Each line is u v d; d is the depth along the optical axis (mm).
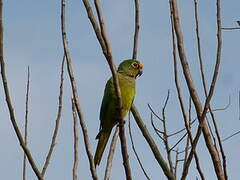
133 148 9195
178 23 8102
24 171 8625
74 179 7953
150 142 9062
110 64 7410
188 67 7777
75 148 8211
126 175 7336
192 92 7605
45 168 8391
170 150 9352
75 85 7570
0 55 7344
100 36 7477
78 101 7449
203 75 8250
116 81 7539
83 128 7297
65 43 7867
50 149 8586
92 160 7168
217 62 7410
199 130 7008
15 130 7230
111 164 8258
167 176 8695
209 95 7145
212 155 7379
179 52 7887
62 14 8000
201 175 7305
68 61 7730
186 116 7832
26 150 7191
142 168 8914
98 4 7285
